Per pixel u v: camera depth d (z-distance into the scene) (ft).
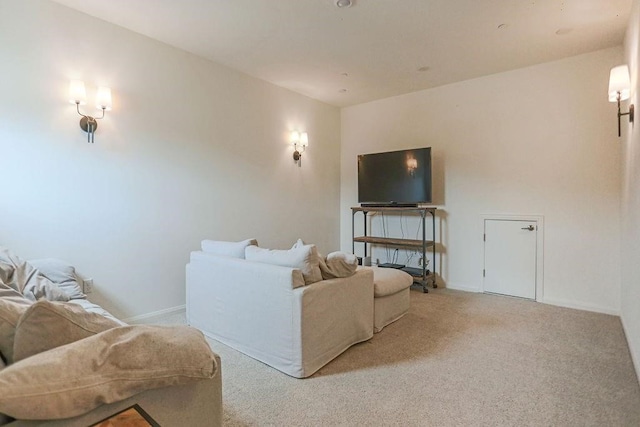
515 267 13.38
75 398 2.83
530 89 12.88
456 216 14.83
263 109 14.42
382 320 10.03
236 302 8.55
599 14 9.29
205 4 8.86
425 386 6.89
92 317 3.80
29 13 8.46
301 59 12.28
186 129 11.75
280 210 15.31
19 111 8.36
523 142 13.07
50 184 8.86
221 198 12.91
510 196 13.42
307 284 7.65
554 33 10.34
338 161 18.47
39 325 3.26
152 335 3.62
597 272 11.67
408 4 8.80
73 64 9.19
